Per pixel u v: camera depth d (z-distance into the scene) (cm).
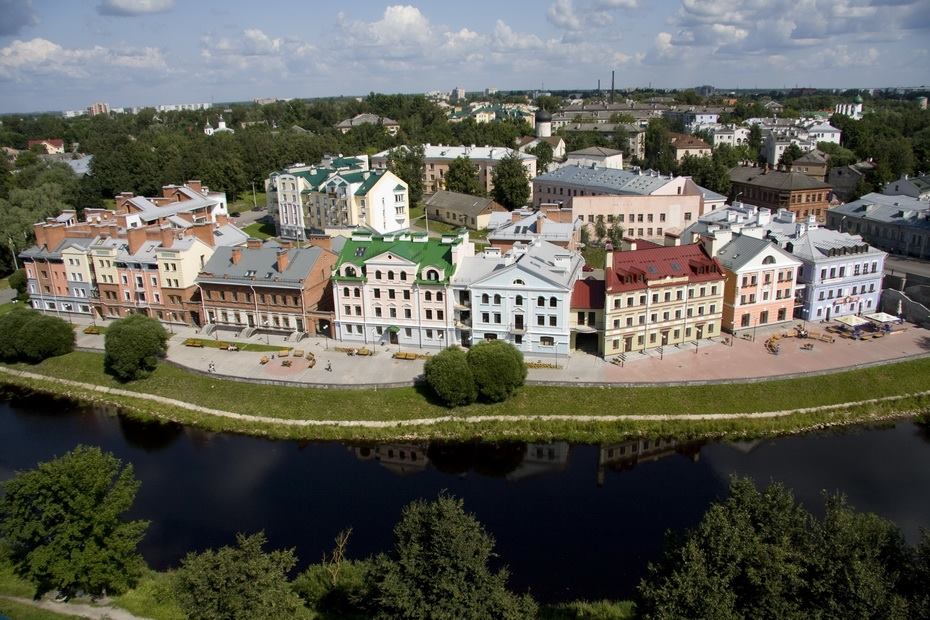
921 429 9619
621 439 9469
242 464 9175
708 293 11431
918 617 4441
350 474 8844
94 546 6197
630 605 6144
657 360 10894
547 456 9175
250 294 12481
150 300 13475
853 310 12700
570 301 10988
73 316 14312
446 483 8594
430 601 4831
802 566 4875
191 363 11481
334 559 6844
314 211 19838
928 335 11700
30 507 6100
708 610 4538
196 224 13862
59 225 14588
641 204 18250
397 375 10719
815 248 12362
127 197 18700
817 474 8550
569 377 10356
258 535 5272
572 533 7481
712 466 8781
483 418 9825
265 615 4888
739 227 13300
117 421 10562
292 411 10162
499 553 7131
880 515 7694
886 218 15988
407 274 11394
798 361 10750
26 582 6550
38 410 11050
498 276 10862
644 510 7894
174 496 8412
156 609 6131
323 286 12675
